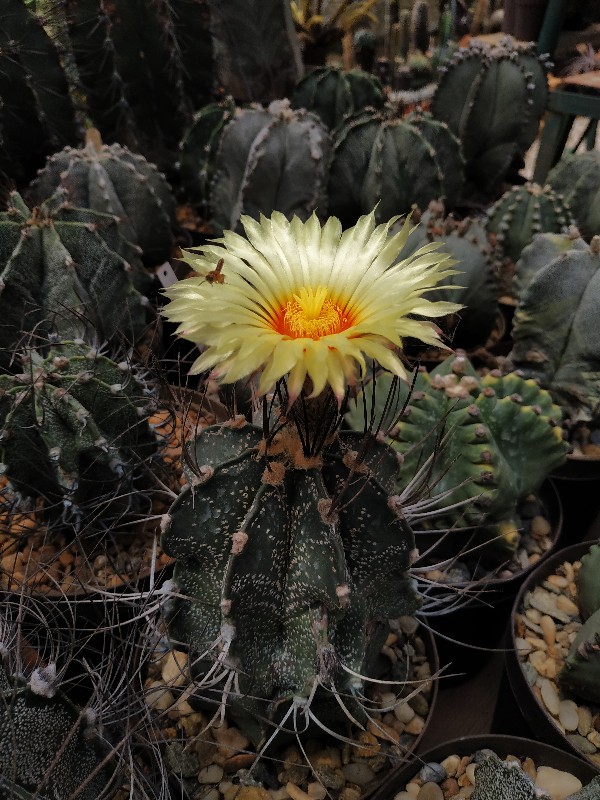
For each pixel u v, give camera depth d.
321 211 0.41
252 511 0.17
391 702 0.23
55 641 0.22
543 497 0.31
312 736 0.22
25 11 0.41
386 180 0.43
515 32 0.70
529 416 0.27
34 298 0.30
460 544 0.28
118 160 0.39
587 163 0.46
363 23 0.79
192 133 0.46
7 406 0.24
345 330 0.15
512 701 0.26
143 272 0.36
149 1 0.43
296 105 0.53
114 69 0.45
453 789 0.21
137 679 0.23
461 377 0.27
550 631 0.26
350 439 0.20
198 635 0.19
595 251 0.31
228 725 0.23
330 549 0.17
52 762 0.16
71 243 0.30
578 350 0.33
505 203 0.43
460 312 0.37
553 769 0.21
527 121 0.51
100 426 0.25
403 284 0.16
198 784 0.21
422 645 0.25
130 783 0.19
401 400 0.28
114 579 0.25
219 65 0.54
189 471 0.19
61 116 0.46
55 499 0.26
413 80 0.71
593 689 0.23
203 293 0.16
